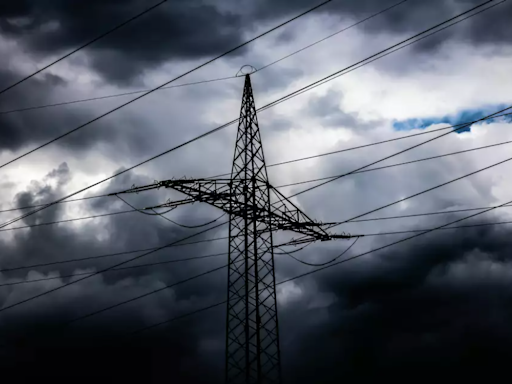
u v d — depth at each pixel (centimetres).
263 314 3206
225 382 3112
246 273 3259
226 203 3356
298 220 3519
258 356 3102
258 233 3388
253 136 3572
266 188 3466
